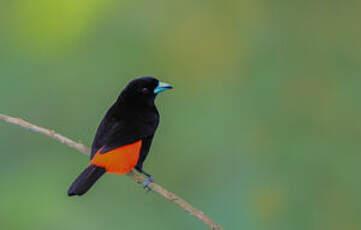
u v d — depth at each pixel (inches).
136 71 577.9
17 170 515.8
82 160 521.0
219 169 516.1
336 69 560.7
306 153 511.2
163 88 383.6
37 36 593.0
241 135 530.9
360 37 570.6
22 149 523.2
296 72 564.7
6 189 501.0
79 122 549.3
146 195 502.3
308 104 543.8
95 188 505.4
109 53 581.9
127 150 322.3
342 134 522.3
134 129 340.8
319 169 499.5
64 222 492.4
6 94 558.3
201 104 558.6
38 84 566.6
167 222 487.8
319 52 572.1
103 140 333.1
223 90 566.6
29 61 581.3
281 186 492.4
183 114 550.9
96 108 557.3
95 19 593.9
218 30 592.7
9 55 585.0
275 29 587.8
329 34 577.3
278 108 543.8
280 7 591.8
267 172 504.4
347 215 478.6
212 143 529.7
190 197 506.6
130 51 583.8
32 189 505.0
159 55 585.3
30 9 597.0
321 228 475.8
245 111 546.0
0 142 522.0
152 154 531.2
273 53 579.5
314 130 526.9
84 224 491.8
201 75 579.5
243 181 504.1
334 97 543.5
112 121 354.0
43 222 492.7
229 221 482.6
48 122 547.8
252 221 479.8
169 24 593.6
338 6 581.9
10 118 335.6
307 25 584.4
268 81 563.2
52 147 525.7
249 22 593.6
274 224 476.4
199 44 588.7
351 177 492.7
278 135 523.8
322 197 487.5
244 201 491.2
